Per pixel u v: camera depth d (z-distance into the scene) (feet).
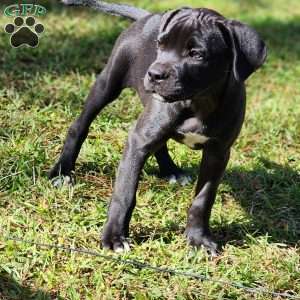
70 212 18.74
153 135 16.98
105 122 23.98
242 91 17.21
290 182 22.58
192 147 17.72
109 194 20.12
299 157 24.40
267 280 17.29
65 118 23.71
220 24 16.17
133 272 16.79
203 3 42.93
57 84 26.45
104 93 19.93
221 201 20.81
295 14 44.91
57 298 15.70
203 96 16.51
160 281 16.70
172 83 15.69
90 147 21.97
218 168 17.80
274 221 20.22
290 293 17.16
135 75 19.36
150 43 18.97
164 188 21.03
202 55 15.87
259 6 45.57
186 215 19.49
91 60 29.45
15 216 18.33
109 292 16.01
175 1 41.86
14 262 16.56
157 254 17.60
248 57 16.12
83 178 20.70
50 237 17.63
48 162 21.09
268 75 32.14
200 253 17.74
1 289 15.89
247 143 24.94
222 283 16.85
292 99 29.45
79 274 16.51
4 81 26.07
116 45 19.83
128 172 17.16
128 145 17.22
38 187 19.65
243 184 21.85
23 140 21.79
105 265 16.83
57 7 35.73
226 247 18.45
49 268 16.58
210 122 16.90
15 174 19.83
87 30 33.14
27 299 15.66
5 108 23.88
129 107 25.72
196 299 16.37
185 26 15.93
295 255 18.48
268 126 26.12
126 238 17.56
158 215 19.26
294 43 37.42
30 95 25.05
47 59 28.66
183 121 16.94
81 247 17.51
